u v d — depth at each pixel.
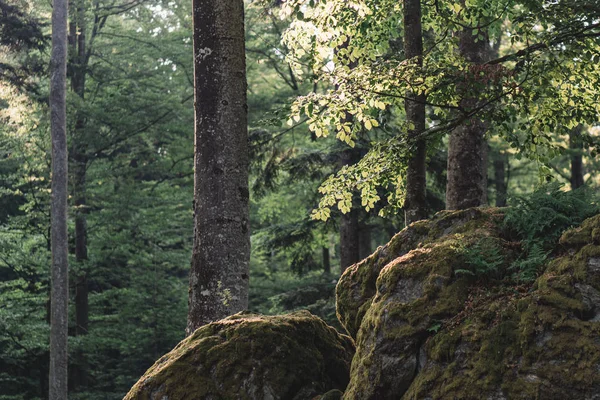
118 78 22.23
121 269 21.73
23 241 20.20
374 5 8.03
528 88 7.14
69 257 20.17
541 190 4.72
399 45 11.94
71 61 21.94
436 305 4.31
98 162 21.22
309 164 14.85
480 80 6.99
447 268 4.44
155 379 4.79
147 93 21.20
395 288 4.56
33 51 22.14
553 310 3.85
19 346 19.98
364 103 7.20
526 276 4.21
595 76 7.54
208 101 6.94
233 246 6.81
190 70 23.75
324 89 20.39
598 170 22.73
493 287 4.28
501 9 8.12
